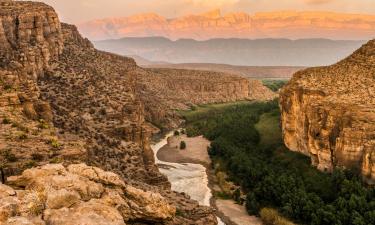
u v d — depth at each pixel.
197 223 48.41
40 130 54.34
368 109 89.31
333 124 90.31
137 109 107.19
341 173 82.50
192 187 101.44
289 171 94.56
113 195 33.03
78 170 34.31
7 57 98.00
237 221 80.94
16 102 58.00
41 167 32.91
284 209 80.44
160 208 34.88
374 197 74.94
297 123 107.12
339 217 70.81
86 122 89.62
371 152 79.31
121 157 77.56
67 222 27.09
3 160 41.72
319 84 106.62
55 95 100.81
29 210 27.28
